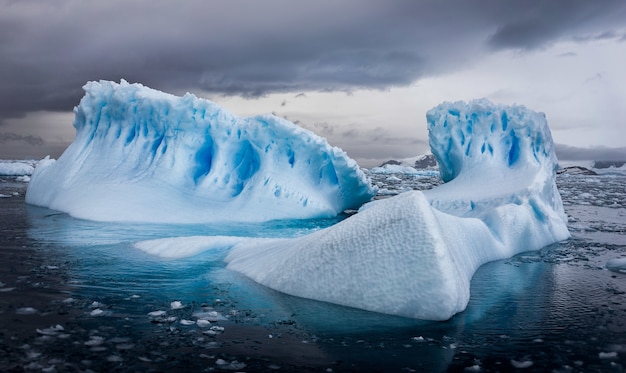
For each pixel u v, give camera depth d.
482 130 13.38
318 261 5.77
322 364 3.91
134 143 14.03
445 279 5.08
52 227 10.73
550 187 11.91
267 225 12.04
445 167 14.73
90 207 12.19
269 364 3.88
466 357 4.11
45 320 4.74
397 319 4.99
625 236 11.43
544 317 5.23
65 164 14.59
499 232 9.20
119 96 13.94
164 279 6.46
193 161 13.86
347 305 5.35
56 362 3.77
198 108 13.36
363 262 5.44
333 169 13.87
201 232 10.77
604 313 5.40
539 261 8.38
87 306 5.24
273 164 13.43
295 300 5.55
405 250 5.29
